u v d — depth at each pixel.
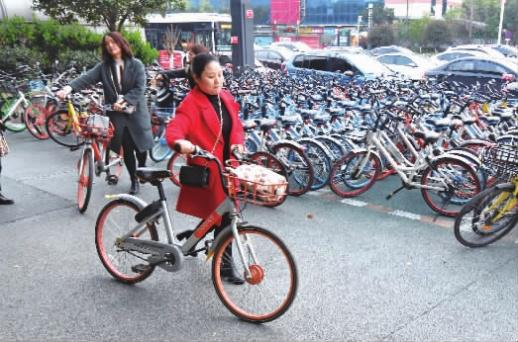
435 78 12.11
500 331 3.12
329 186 5.79
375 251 4.26
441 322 3.22
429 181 5.17
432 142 5.27
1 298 3.50
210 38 22.73
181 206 3.40
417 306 3.40
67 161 7.21
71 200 5.53
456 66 13.15
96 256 4.16
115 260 3.74
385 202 5.55
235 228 3.12
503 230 4.36
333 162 5.84
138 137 5.57
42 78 10.55
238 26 14.90
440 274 3.85
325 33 51.50
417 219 5.02
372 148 5.62
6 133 9.09
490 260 4.09
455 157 5.02
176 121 3.20
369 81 10.30
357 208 5.36
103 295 3.55
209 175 3.22
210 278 3.79
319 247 4.34
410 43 43.97
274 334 3.10
